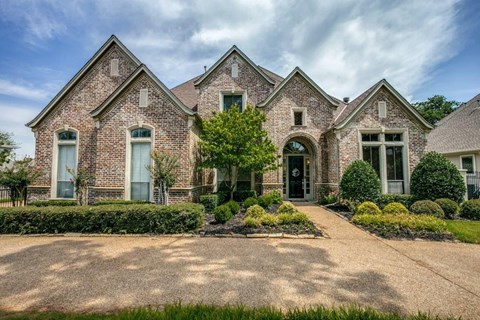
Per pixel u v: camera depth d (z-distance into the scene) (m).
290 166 15.21
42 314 3.22
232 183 12.81
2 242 6.84
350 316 2.76
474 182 14.52
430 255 5.76
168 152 11.50
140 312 2.90
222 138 11.38
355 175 11.23
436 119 34.97
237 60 15.45
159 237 7.32
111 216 7.79
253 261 5.28
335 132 12.84
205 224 8.60
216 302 3.53
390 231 7.57
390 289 4.03
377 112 12.91
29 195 13.03
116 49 14.01
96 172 11.56
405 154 12.74
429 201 9.53
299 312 2.85
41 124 13.47
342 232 7.80
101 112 11.72
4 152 23.61
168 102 11.70
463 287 4.14
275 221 8.16
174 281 4.27
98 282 4.24
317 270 4.80
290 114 14.45
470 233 7.21
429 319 2.91
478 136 17.56
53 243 6.71
